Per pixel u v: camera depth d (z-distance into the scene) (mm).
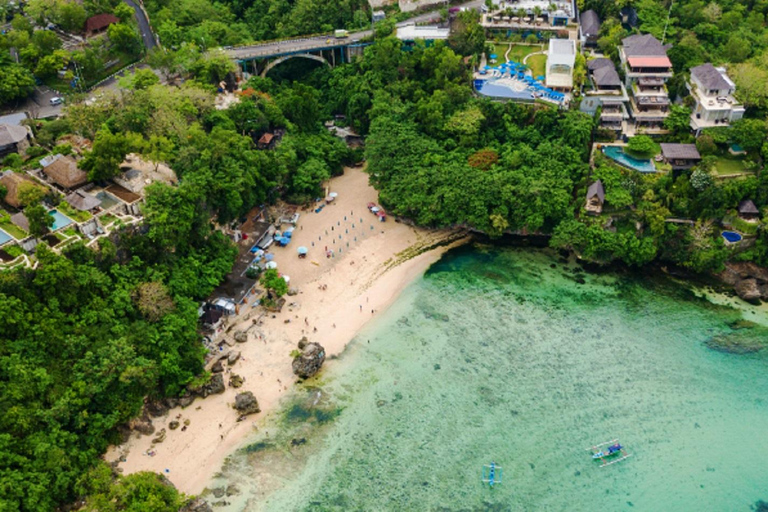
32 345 104375
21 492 91625
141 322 115438
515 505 101688
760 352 125875
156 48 175375
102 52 172625
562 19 190000
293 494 102875
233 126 154500
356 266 144750
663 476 105750
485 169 154250
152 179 134125
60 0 178875
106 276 116250
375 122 165625
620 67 172375
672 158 148500
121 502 92500
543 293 139125
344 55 194000
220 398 116562
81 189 128250
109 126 139250
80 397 103438
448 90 167625
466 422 113312
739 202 143625
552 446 109688
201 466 106250
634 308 135500
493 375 121375
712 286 140000
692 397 117812
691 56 170625
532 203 145875
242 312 131750
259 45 188125
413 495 102938
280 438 110812
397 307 135625
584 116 158000
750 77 156750
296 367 119688
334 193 164125
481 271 144875
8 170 126750
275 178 156125
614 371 122375
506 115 163875
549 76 170625
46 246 110688
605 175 147375
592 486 104375
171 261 127062
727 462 107812
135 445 108375
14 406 97312
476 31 181750
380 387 119250
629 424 113188
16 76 154500
